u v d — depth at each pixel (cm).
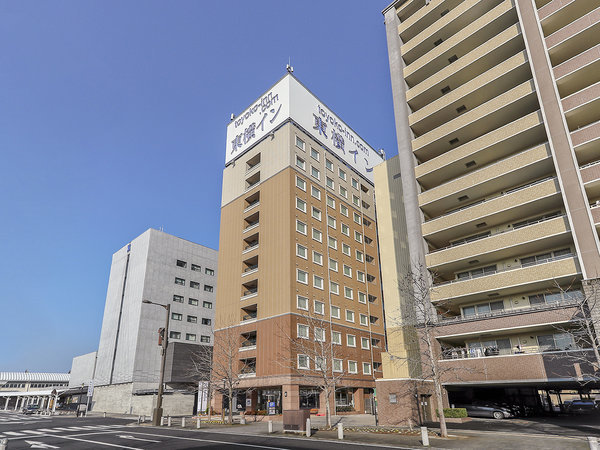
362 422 3306
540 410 3662
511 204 3244
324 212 5334
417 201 3900
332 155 5872
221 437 2369
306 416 2488
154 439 2330
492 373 2908
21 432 2906
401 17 4866
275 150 5247
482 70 3888
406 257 4300
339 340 4828
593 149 2975
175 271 7488
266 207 5031
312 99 5809
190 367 6231
